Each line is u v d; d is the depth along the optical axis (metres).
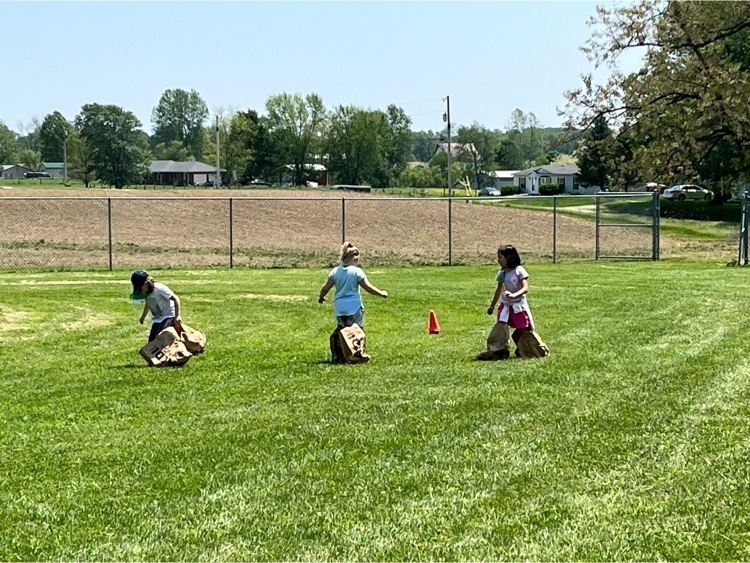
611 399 8.43
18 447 7.32
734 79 33.38
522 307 11.04
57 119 154.50
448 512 5.59
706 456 6.52
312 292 19.44
